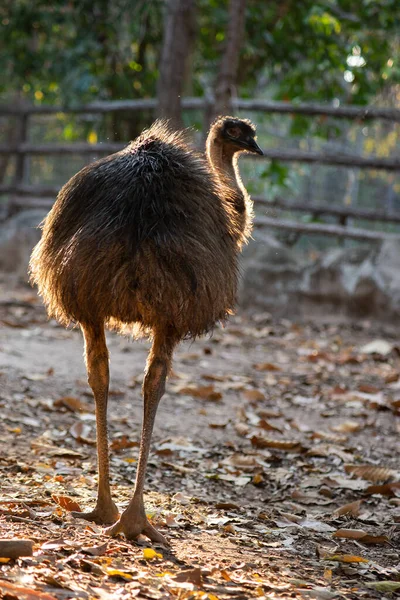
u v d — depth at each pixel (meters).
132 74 23.66
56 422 9.52
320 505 7.76
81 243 5.68
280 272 18.08
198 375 12.39
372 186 25.19
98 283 5.60
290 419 10.64
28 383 10.88
